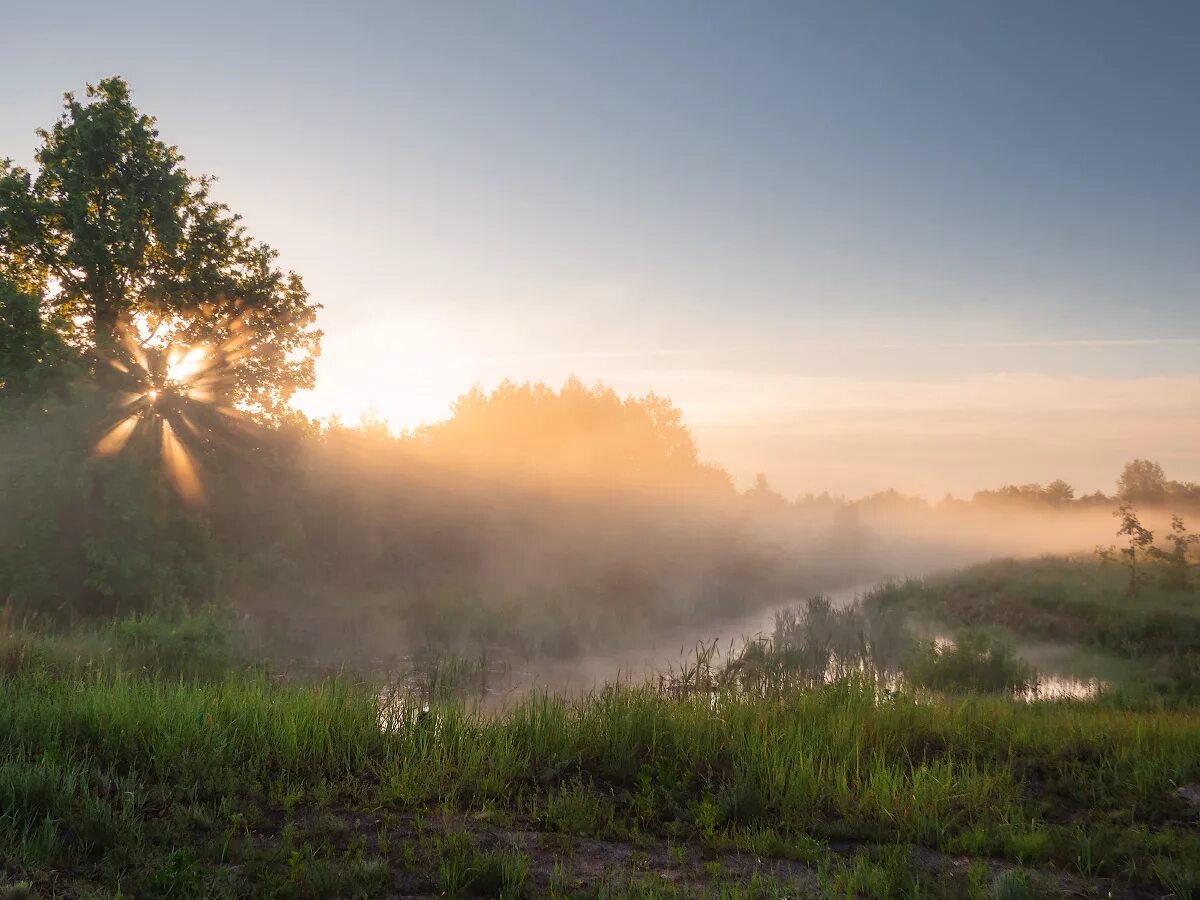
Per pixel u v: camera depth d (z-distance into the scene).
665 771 7.58
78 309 23.09
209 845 5.48
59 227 22.34
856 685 10.98
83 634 14.45
